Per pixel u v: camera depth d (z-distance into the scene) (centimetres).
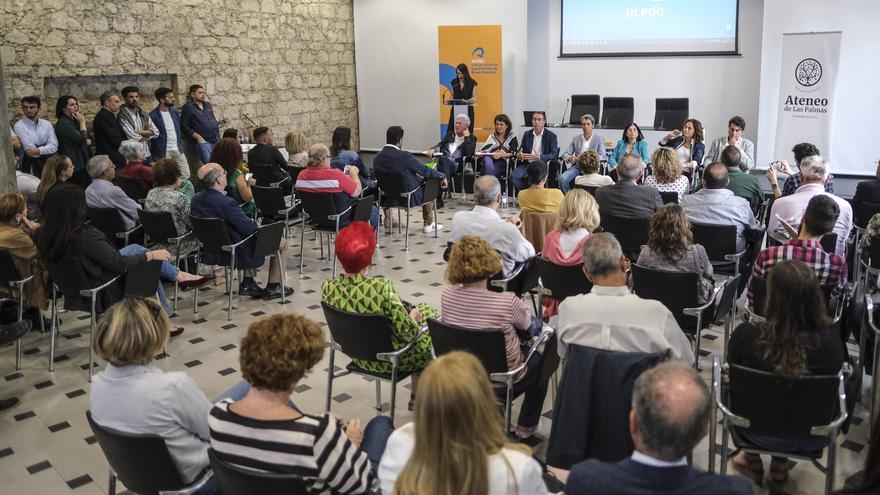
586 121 857
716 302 382
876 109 883
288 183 734
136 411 233
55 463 348
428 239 746
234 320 528
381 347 322
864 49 872
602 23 1098
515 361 311
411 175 695
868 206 512
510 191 932
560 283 393
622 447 250
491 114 1130
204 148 909
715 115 1057
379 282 328
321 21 1199
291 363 205
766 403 253
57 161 511
